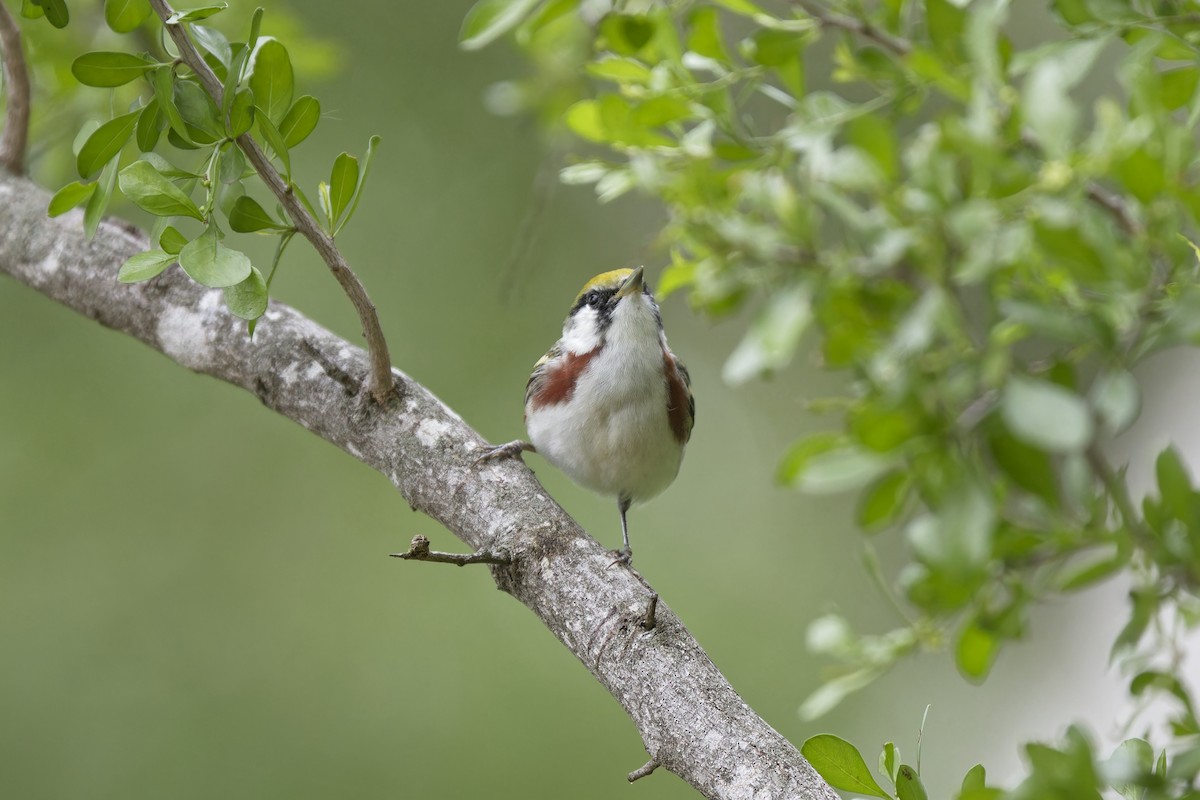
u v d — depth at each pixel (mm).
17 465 17047
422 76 18188
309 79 11812
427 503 7707
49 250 8812
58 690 16188
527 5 7617
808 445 7590
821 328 9047
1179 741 7406
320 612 17172
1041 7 15773
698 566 18719
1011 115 7051
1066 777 5391
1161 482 7070
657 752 6469
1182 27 6871
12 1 10242
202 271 6105
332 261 7004
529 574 7188
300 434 18266
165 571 17125
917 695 17531
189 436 17859
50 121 10883
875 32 7871
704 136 8414
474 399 17781
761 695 17750
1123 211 7117
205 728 16359
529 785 16234
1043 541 7469
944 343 8156
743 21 13367
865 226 7531
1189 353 15031
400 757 16312
